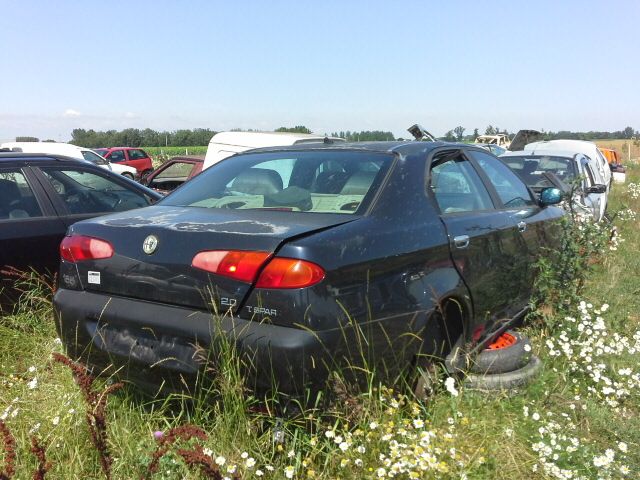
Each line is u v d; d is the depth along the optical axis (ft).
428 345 10.99
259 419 9.39
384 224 10.32
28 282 15.67
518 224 14.57
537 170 35.47
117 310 10.25
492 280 12.99
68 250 11.21
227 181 12.83
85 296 10.86
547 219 16.66
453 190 12.92
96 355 10.57
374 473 8.84
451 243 11.47
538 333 15.08
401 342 10.14
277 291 8.86
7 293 15.38
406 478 8.88
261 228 9.55
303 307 8.77
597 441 11.27
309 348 8.71
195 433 8.08
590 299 18.74
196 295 9.48
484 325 12.89
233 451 9.21
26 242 15.80
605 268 23.82
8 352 14.06
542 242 15.99
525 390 12.27
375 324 9.62
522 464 10.02
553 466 9.81
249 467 8.83
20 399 11.56
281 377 8.75
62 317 11.01
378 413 9.59
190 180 13.85
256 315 8.98
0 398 11.76
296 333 8.73
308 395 8.87
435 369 11.10
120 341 10.25
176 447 9.16
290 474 8.66
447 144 13.69
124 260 10.33
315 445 9.15
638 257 27.20
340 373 9.12
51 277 16.22
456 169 13.51
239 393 9.19
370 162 11.83
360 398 9.44
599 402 12.82
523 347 12.95
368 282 9.61
